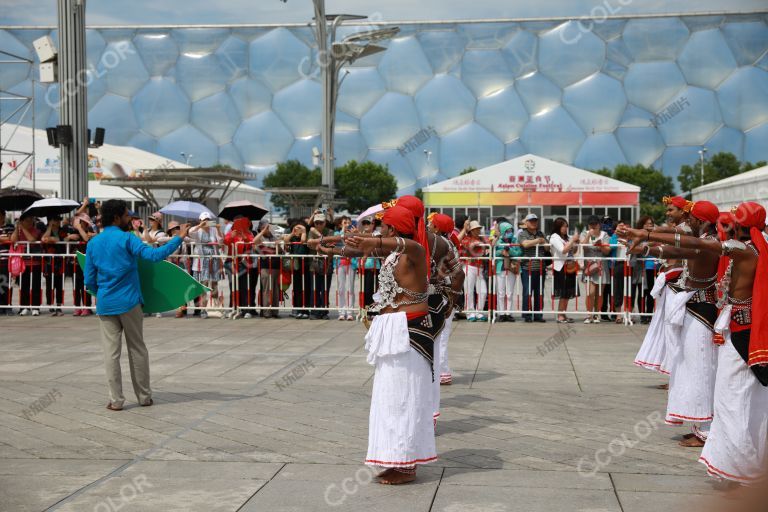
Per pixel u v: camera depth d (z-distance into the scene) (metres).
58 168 34.03
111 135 62.28
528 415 7.00
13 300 17.91
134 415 7.03
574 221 33.03
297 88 61.84
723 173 57.06
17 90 61.84
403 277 5.20
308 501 4.79
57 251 14.72
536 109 59.62
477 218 33.38
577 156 58.84
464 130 59.88
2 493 4.96
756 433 4.91
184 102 62.34
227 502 4.78
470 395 7.84
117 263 7.22
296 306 14.27
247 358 10.03
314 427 6.58
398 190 59.94
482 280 13.91
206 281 14.51
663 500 4.76
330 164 25.69
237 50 62.72
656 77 58.78
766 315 4.84
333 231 14.52
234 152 61.59
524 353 10.45
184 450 5.92
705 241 5.05
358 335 12.11
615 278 13.63
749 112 58.00
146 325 13.34
